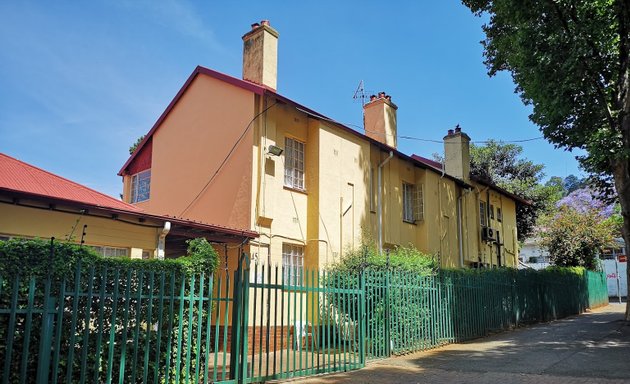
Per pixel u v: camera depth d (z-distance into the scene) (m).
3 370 5.23
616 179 15.21
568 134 15.09
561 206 34.31
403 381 8.38
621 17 13.31
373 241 17.05
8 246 5.58
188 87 17.11
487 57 18.88
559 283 22.14
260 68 15.87
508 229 28.84
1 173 10.15
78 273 5.86
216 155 15.45
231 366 7.71
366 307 10.59
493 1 15.91
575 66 12.86
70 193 10.62
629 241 15.39
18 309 5.34
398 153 19.05
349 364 9.52
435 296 12.77
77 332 5.93
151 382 6.60
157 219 11.29
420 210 20.39
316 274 10.62
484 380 8.32
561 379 8.23
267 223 14.26
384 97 20.59
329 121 16.22
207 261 7.46
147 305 6.66
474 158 38.47
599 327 15.90
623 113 14.03
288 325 8.49
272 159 14.66
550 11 13.37
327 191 15.94
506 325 16.20
